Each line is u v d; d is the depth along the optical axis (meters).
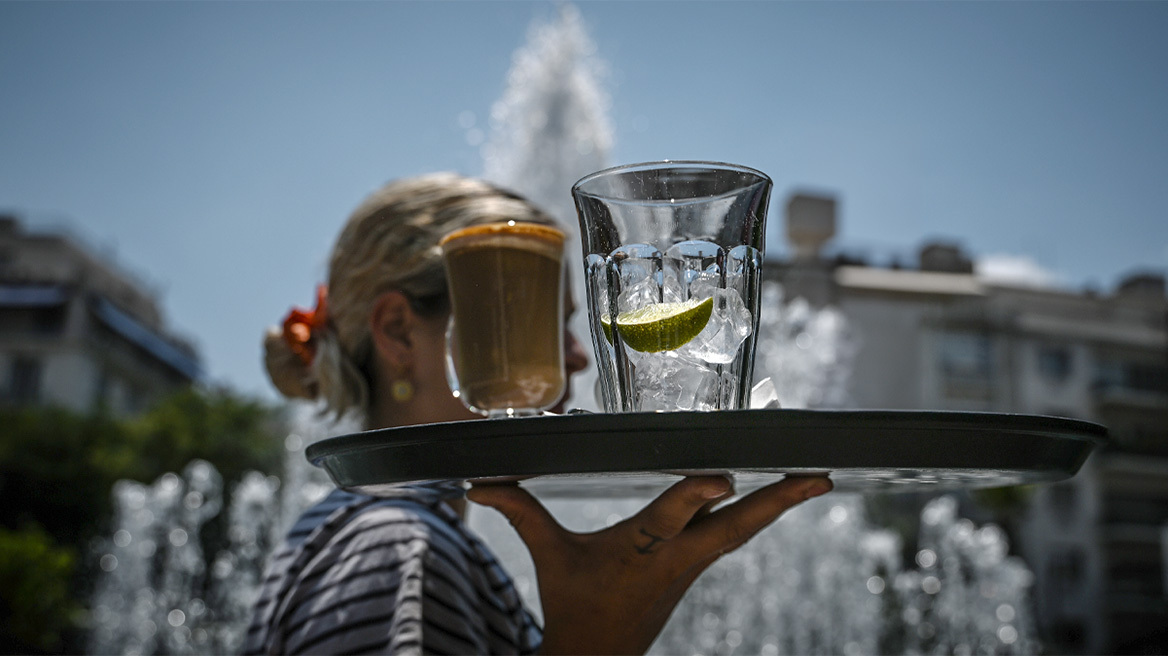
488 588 0.98
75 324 38.16
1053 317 33.78
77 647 14.84
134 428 30.36
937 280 32.62
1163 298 35.34
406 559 0.89
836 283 30.45
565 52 4.59
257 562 7.34
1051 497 31.70
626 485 0.84
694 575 0.90
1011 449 0.62
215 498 20.06
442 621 0.87
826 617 6.11
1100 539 31.58
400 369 1.19
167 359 44.94
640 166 0.80
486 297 1.02
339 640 0.85
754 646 5.80
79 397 37.62
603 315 0.81
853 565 6.32
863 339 30.47
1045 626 30.34
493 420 0.63
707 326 0.77
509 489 0.82
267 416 31.64
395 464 0.68
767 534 6.07
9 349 37.59
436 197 1.22
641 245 0.79
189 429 29.84
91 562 21.72
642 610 0.84
